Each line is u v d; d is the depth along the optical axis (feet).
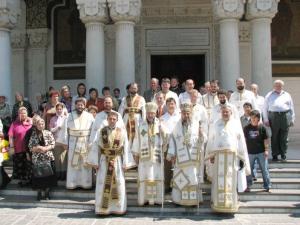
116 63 47.44
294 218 30.27
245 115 35.12
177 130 32.09
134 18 46.80
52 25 65.67
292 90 62.44
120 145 31.71
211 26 62.54
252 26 46.88
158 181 32.30
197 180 31.60
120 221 29.78
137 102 37.14
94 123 32.96
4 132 43.78
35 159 34.06
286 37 62.69
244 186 31.55
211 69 62.54
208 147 31.81
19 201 34.27
